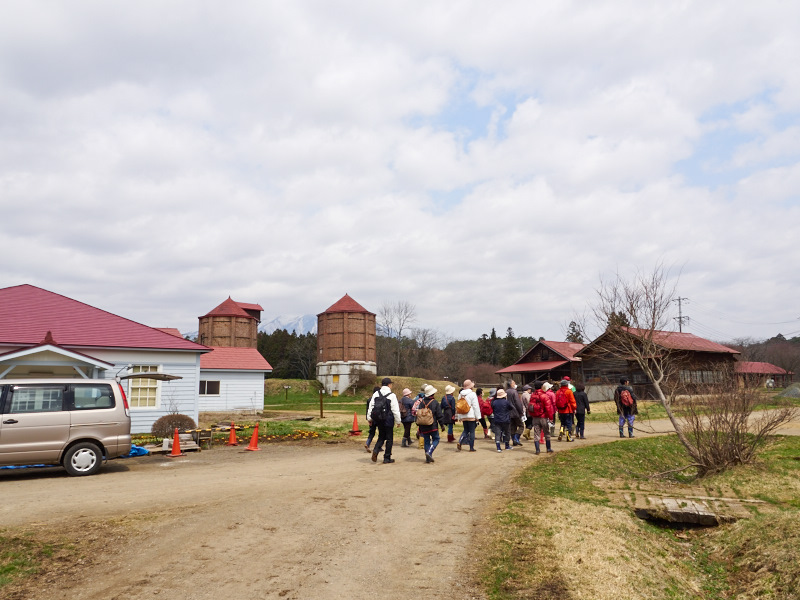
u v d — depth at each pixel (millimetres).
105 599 4859
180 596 4945
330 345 67375
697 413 12266
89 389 11547
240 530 6934
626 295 13883
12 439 10516
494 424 14875
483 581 5441
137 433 20062
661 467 13797
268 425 22922
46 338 17031
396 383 63562
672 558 6879
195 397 21469
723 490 10180
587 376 43281
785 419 12000
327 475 11023
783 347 66062
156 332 21703
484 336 111562
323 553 6164
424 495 9180
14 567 5496
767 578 6113
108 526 6934
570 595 5043
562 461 12727
